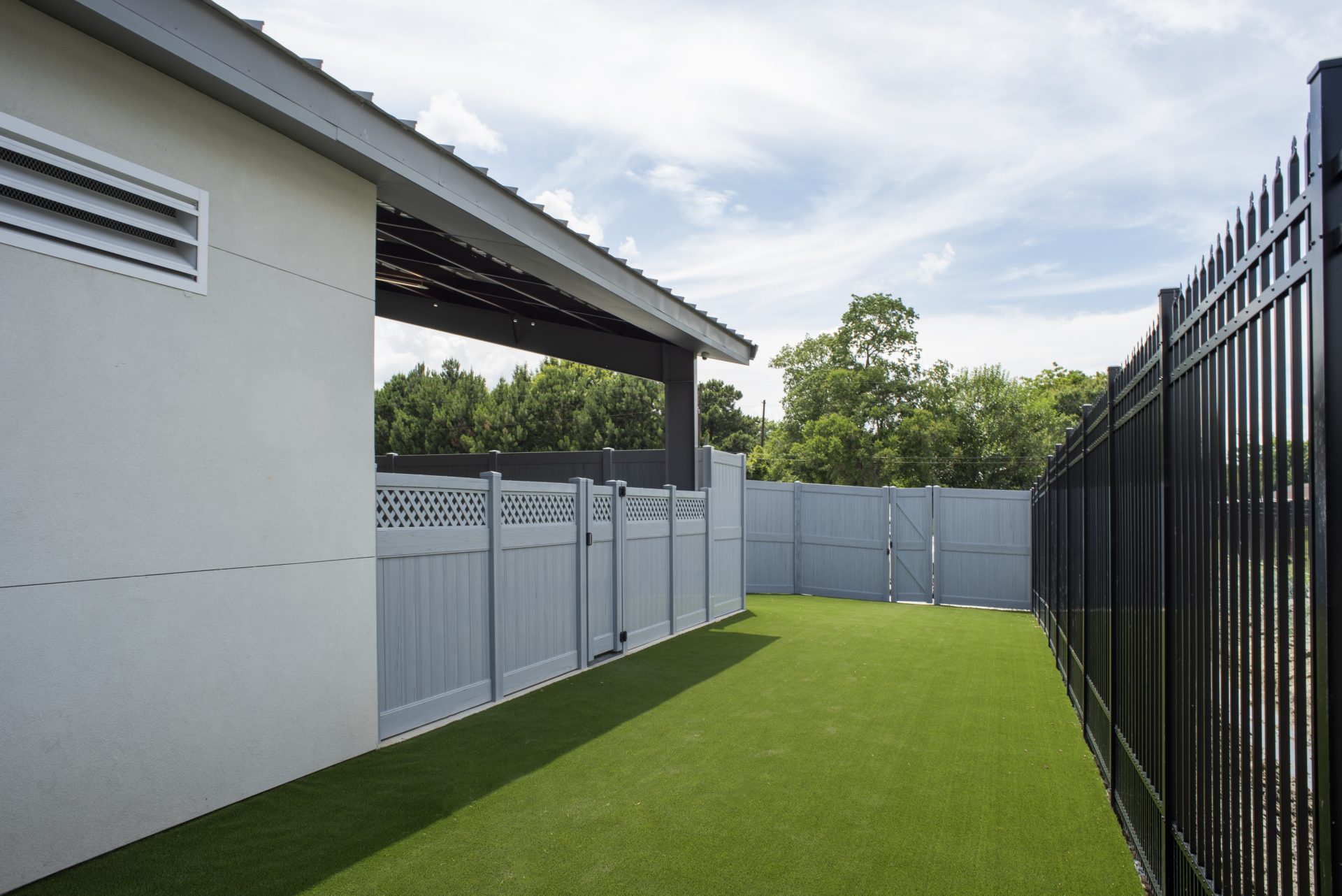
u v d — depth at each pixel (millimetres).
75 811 3277
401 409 34438
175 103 3734
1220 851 2273
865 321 35875
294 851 3463
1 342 3068
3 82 3090
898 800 4199
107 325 3441
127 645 3488
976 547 13656
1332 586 1381
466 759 4738
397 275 9562
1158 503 3094
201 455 3846
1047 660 8367
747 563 14977
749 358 12242
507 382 35531
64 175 3320
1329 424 1398
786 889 3191
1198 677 2510
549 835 3678
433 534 5473
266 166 4223
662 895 3121
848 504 14477
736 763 4766
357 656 4762
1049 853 3574
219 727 3902
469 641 5863
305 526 4418
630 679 7023
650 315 8836
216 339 3932
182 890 3084
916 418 32719
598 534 7910
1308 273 1495
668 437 11109
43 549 3184
